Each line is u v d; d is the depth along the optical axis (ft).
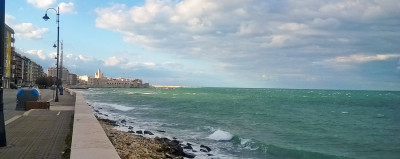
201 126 96.73
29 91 83.87
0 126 34.06
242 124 107.65
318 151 64.69
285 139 79.66
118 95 335.67
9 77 306.55
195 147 62.39
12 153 31.22
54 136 40.96
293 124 113.39
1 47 33.63
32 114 68.54
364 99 351.05
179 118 121.39
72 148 27.84
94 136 33.73
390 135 92.22
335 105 240.73
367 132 98.58
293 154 59.21
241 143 67.87
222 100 273.75
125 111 144.05
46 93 203.82
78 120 47.24
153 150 49.73
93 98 265.95
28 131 45.03
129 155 39.63
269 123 112.88
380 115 161.89
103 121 88.38
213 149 61.52
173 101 241.76
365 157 61.21
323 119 136.46
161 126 94.73
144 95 347.97
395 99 356.79
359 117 150.51
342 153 64.39
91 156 25.03
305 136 85.71
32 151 32.24
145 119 113.29
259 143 65.98
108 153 26.12
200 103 223.92
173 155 50.93
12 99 125.18
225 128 96.22
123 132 66.74
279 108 192.54
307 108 201.77
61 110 79.00
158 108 170.60
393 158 60.80
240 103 234.38
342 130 102.01
